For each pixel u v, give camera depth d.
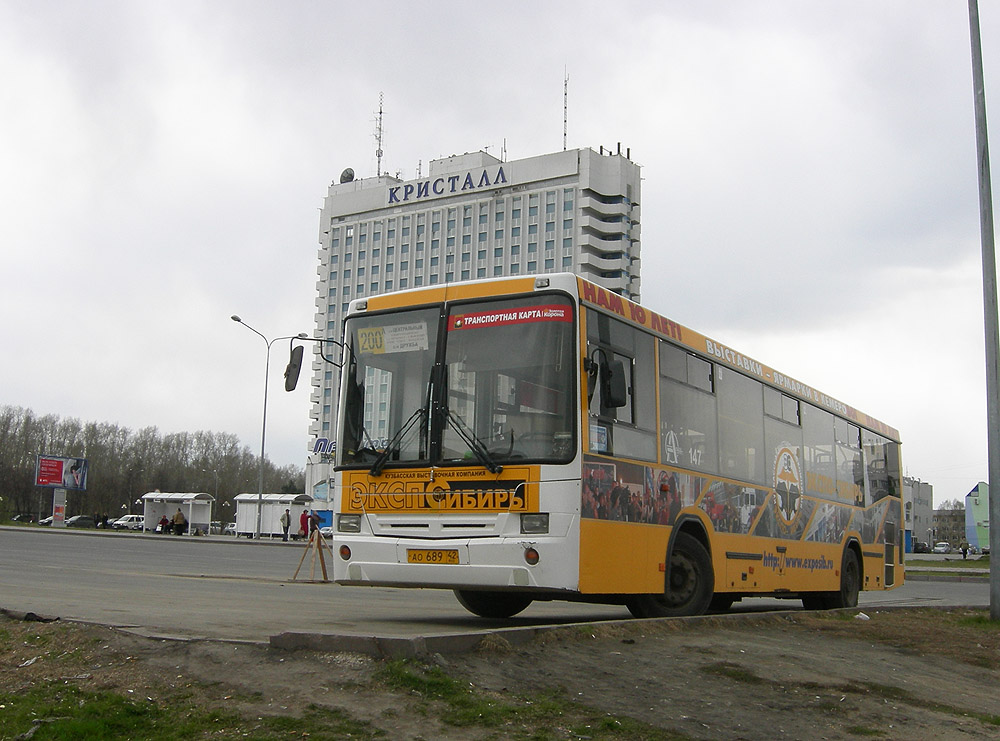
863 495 18.94
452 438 10.53
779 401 15.64
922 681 9.50
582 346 10.41
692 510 12.42
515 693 6.95
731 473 13.67
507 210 119.19
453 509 10.34
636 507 11.14
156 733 5.85
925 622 14.45
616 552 10.64
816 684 8.49
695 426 12.83
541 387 10.32
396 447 10.81
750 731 6.97
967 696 9.16
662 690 7.67
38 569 20.84
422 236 124.62
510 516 10.06
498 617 13.41
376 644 7.12
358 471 10.97
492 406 10.46
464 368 10.71
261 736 5.80
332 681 6.70
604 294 11.05
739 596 15.14
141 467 139.88
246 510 70.19
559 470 10.02
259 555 39.06
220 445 158.38
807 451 16.48
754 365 14.91
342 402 11.36
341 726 6.00
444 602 16.20
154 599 13.37
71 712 6.08
